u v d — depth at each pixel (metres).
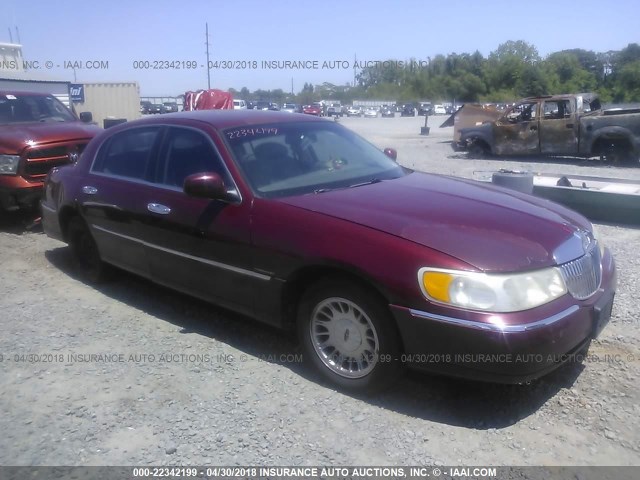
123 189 4.82
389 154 5.22
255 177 4.05
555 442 3.10
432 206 3.69
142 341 4.35
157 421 3.34
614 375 3.72
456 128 21.72
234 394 3.60
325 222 3.53
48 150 7.61
